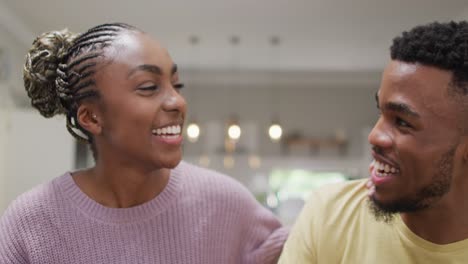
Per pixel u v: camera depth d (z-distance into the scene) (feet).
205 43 17.13
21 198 3.12
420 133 2.36
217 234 3.25
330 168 21.72
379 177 2.53
